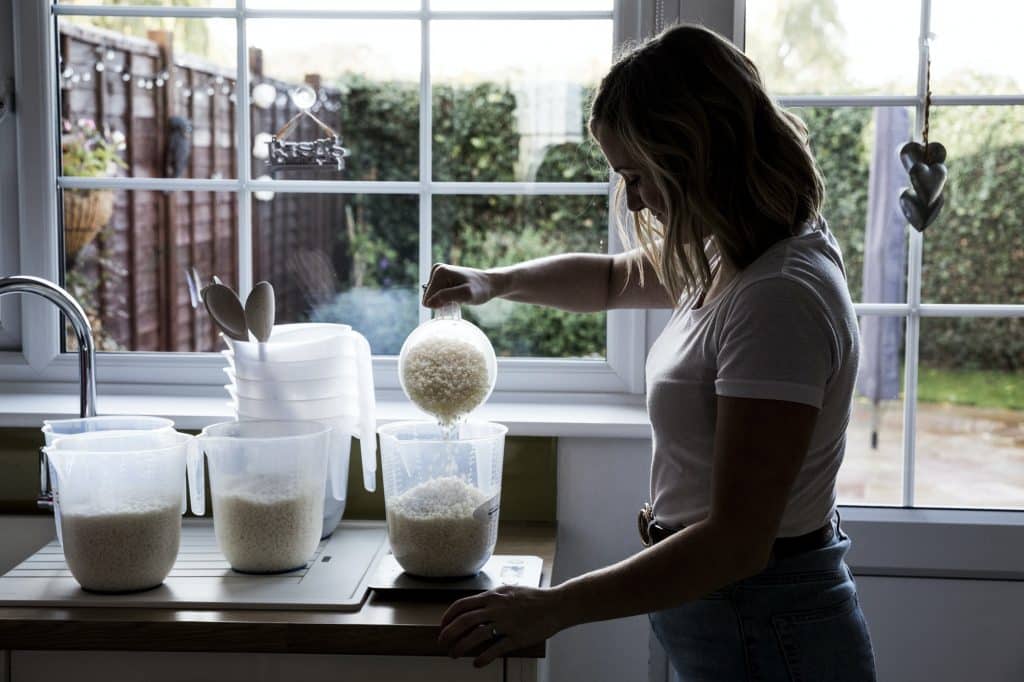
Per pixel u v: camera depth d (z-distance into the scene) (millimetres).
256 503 1520
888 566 1939
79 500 1446
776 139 1303
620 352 2088
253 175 2158
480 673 1406
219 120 2135
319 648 1375
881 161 2012
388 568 1568
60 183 2123
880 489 2088
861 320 2104
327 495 1693
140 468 1461
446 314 1629
